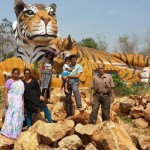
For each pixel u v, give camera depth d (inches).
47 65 409.4
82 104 364.5
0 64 522.0
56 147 265.7
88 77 568.7
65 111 358.6
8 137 297.0
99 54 717.9
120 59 756.6
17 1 556.1
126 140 262.1
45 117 344.8
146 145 287.0
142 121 397.4
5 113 310.3
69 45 528.7
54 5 577.3
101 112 343.9
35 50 566.9
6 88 309.4
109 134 254.7
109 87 325.1
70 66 362.0
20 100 306.8
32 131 278.8
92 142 267.1
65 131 268.4
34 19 536.7
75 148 263.4
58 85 502.0
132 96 442.9
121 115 430.9
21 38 570.9
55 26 542.0
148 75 690.2
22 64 522.0
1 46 1417.3
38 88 322.3
